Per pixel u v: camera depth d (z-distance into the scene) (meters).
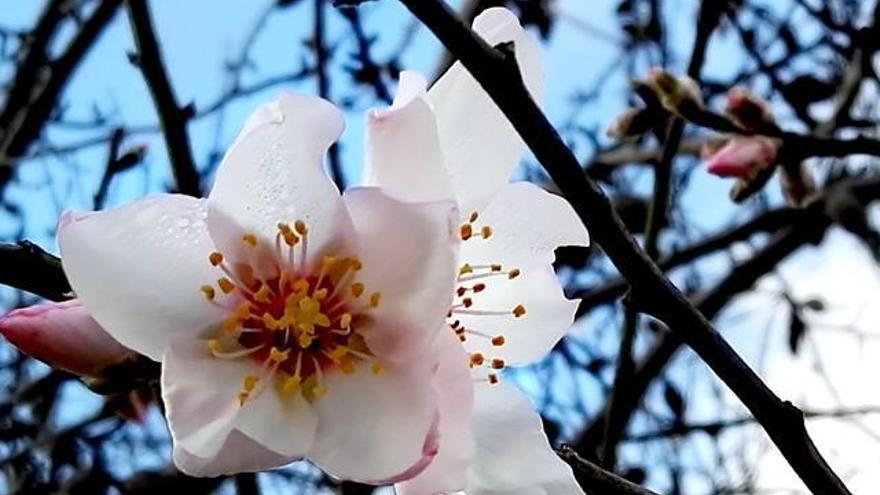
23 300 0.56
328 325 0.20
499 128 0.20
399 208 0.19
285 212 0.20
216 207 0.20
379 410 0.20
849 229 0.46
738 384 0.19
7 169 0.50
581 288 0.54
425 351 0.20
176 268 0.20
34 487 0.50
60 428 0.52
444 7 0.18
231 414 0.19
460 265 0.21
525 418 0.20
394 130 0.19
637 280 0.18
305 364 0.20
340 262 0.20
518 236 0.21
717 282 0.53
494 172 0.20
